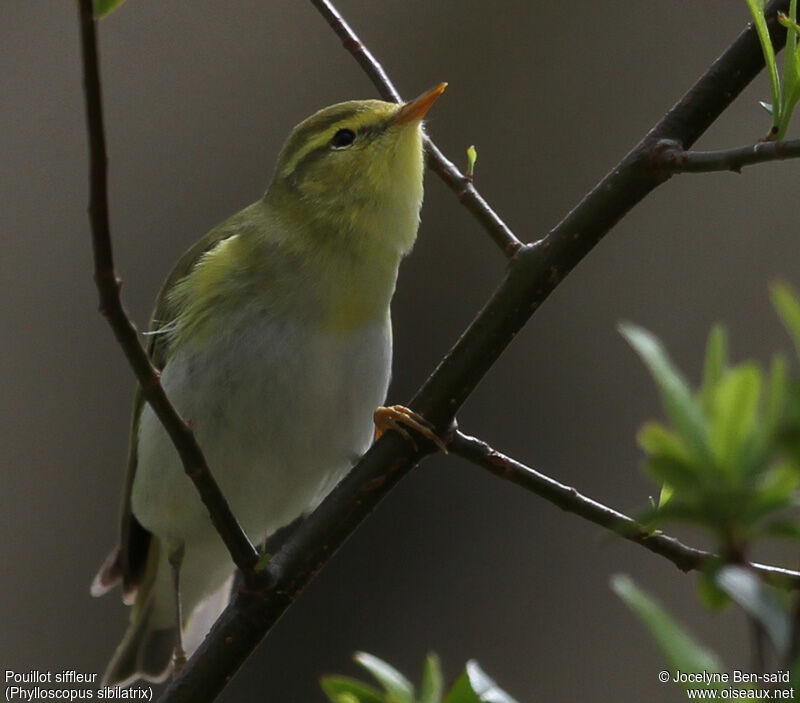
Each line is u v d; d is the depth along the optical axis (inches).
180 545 329.1
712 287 499.2
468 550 457.4
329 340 300.2
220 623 225.1
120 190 518.6
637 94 529.7
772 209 509.0
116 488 487.8
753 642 107.0
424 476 465.7
